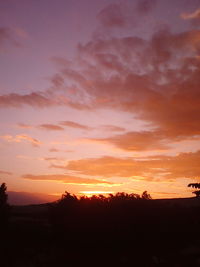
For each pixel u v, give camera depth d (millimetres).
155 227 14625
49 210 16109
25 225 18359
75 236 14383
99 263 13391
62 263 13625
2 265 13477
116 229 13992
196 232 15633
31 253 14797
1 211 18734
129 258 13453
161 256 13578
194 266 12430
